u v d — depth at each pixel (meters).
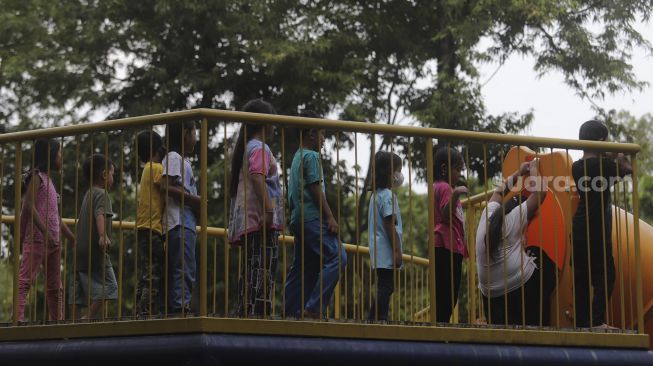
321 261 7.88
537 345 8.34
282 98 21.58
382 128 8.12
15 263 8.31
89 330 7.76
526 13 21.05
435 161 8.99
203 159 7.49
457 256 8.78
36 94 22.72
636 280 8.80
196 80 21.16
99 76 22.30
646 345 8.67
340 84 21.16
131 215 19.34
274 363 7.44
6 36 22.89
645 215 27.69
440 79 21.66
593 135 8.98
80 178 21.02
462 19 22.08
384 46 23.20
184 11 21.31
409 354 7.86
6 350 8.02
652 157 28.05
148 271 8.28
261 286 7.91
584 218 8.84
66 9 22.52
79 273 8.93
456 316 9.10
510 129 21.56
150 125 7.80
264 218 7.73
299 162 8.30
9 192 21.27
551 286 9.01
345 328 7.76
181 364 7.29
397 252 8.58
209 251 18.92
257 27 21.30
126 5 22.08
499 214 9.00
